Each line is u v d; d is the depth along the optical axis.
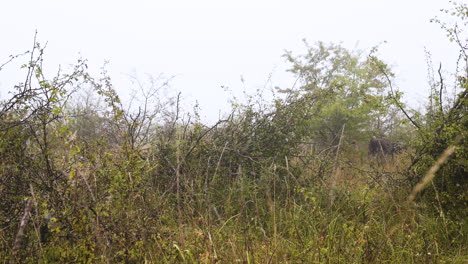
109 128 5.02
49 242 3.41
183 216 4.47
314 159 5.86
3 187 3.57
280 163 5.66
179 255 3.56
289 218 4.50
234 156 5.66
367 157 8.53
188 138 5.70
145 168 4.84
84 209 3.36
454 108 4.84
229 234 4.04
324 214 4.38
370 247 3.69
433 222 4.31
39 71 3.71
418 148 5.18
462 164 4.57
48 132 3.91
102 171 3.81
